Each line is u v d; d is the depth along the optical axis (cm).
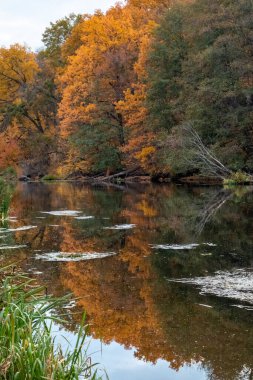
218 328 605
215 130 3150
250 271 882
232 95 2942
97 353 553
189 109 3192
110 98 4059
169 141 3181
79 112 4100
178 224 1466
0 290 545
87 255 1046
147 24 4381
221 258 995
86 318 657
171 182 3653
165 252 1067
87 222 1542
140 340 581
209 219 1554
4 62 5447
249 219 1530
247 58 3019
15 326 450
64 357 472
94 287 797
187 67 3303
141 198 2320
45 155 5094
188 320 637
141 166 3897
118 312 677
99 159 4103
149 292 767
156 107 3584
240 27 3022
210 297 729
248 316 643
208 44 3253
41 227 1445
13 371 403
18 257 1028
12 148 4997
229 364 511
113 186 3378
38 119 5391
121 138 4094
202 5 3225
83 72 4125
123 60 3988
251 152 3162
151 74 3594
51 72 5453
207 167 3170
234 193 2428
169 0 4750
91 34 4200
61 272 899
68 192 2873
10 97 5584
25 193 2862
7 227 1452
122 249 1109
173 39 3659
